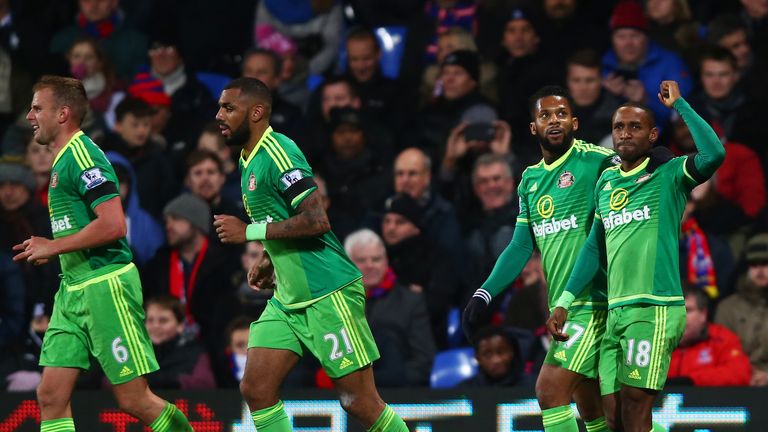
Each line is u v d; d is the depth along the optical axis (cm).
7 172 3588
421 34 4203
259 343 2291
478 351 3030
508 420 2844
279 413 2291
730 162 3616
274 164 2252
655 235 2227
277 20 4303
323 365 2275
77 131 2361
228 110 2267
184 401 2909
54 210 2356
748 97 3747
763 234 3181
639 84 3781
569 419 2355
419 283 3359
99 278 2336
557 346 2362
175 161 3872
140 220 3597
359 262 3244
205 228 3478
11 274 3469
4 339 3431
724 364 2997
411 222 3384
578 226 2362
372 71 3988
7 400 2948
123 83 4269
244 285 3369
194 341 3231
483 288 2445
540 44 3997
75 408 2922
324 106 3900
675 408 2803
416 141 3888
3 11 4319
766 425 2766
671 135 3775
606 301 2347
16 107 4172
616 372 2288
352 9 4397
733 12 4184
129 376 2353
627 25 3869
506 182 3478
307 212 2219
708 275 3312
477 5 4178
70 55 4122
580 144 2402
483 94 3875
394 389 2889
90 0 4325
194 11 4366
